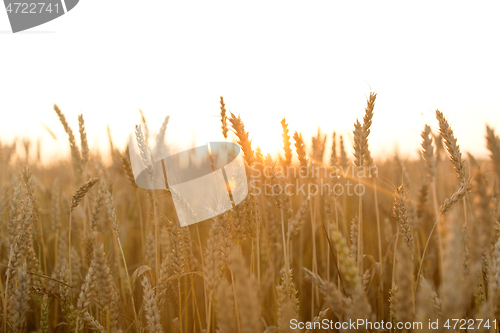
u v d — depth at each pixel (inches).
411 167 159.8
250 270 88.7
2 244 108.9
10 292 85.9
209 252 70.4
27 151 176.9
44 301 92.7
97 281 71.7
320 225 141.2
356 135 101.7
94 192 133.9
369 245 149.3
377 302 102.2
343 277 83.7
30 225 87.7
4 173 157.3
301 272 124.3
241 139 83.2
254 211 86.6
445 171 137.0
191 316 108.3
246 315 41.7
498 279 58.6
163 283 82.7
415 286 84.4
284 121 97.7
